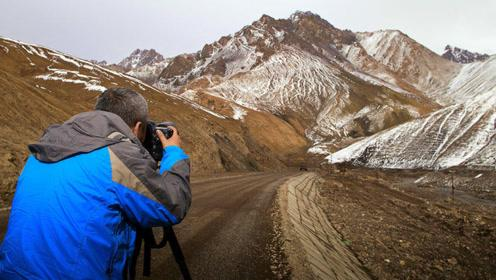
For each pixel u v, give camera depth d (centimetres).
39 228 126
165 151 165
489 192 4691
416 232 1282
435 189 5050
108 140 137
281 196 1425
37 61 6359
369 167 11838
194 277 420
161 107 4762
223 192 1522
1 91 1842
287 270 468
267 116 18688
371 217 1490
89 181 131
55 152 134
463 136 11244
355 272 658
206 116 7769
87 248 126
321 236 858
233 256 521
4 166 1127
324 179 4038
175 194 143
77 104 3347
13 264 125
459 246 1144
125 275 139
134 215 137
